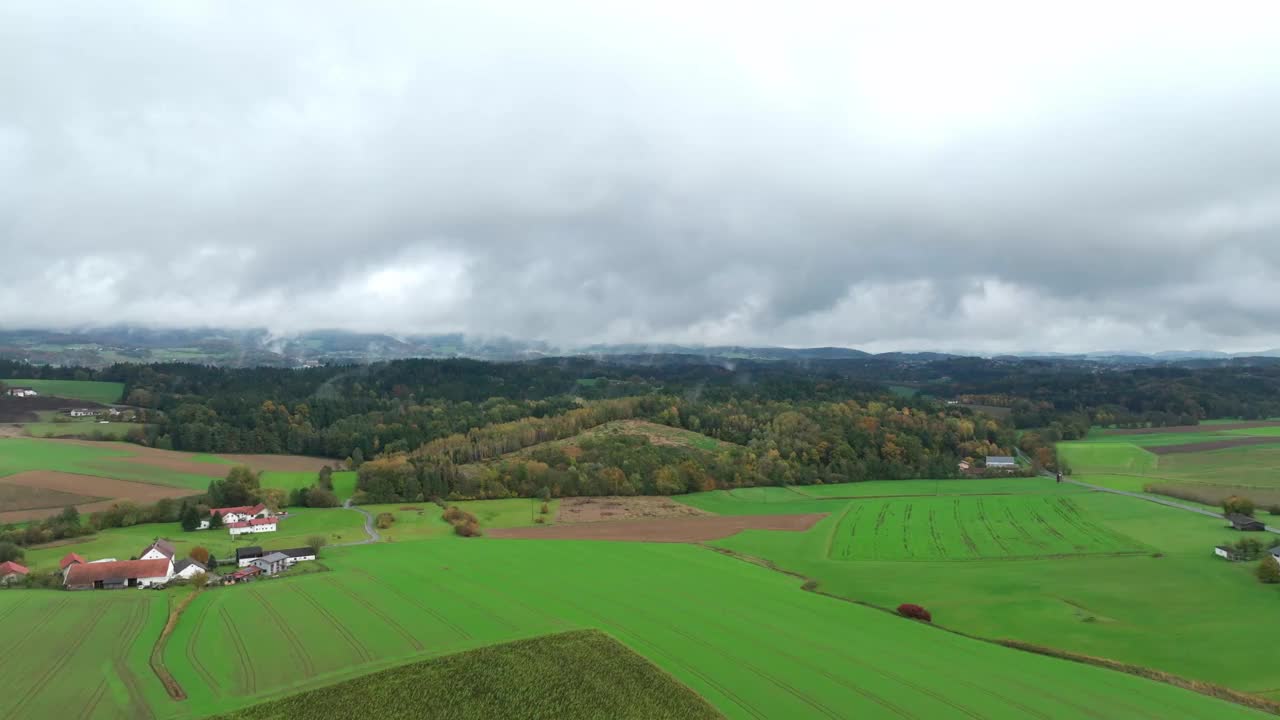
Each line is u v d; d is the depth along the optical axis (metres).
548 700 44.12
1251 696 45.72
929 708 43.16
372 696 44.31
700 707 43.22
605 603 64.06
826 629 57.66
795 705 43.56
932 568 80.56
